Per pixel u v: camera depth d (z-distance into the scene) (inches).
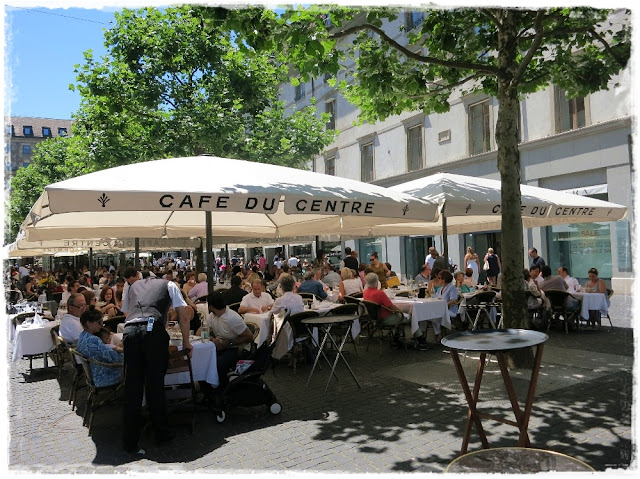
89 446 181.9
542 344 138.6
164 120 546.0
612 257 577.0
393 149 952.3
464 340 138.6
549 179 662.5
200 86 574.2
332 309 301.0
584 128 596.1
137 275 262.4
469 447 165.0
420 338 341.7
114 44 551.2
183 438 186.4
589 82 335.9
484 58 388.5
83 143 595.8
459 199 320.8
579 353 296.7
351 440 177.8
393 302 348.8
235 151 592.7
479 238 783.1
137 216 340.2
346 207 254.8
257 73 598.2
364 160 1051.3
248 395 206.4
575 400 208.1
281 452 169.3
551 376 246.5
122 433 195.5
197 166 261.1
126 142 573.6
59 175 1237.7
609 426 177.0
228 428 195.9
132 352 178.7
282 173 275.9
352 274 413.1
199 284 425.7
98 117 556.4
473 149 774.5
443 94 382.9
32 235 345.4
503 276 277.4
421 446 168.9
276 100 683.4
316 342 279.9
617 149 566.3
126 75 542.6
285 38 258.2
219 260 1328.7
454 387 238.8
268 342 215.0
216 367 213.8
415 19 816.3
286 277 291.9
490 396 220.2
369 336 344.2
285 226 420.2
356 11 295.7
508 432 176.7
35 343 309.6
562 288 382.9
